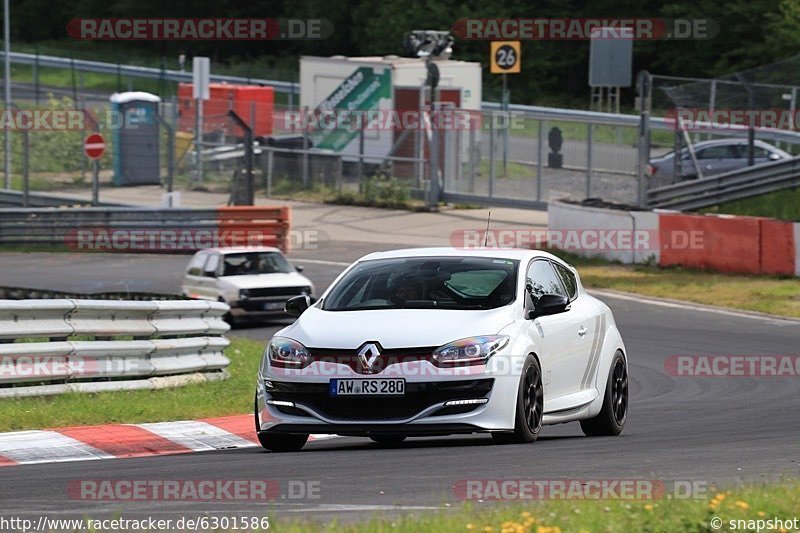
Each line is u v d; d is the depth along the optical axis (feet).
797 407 169.37
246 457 119.65
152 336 175.83
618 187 426.10
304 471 107.34
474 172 468.34
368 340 115.85
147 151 506.89
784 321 269.64
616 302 297.74
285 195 503.61
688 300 297.33
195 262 303.07
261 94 565.12
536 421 121.39
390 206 474.49
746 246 326.44
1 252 407.64
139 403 154.81
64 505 93.04
